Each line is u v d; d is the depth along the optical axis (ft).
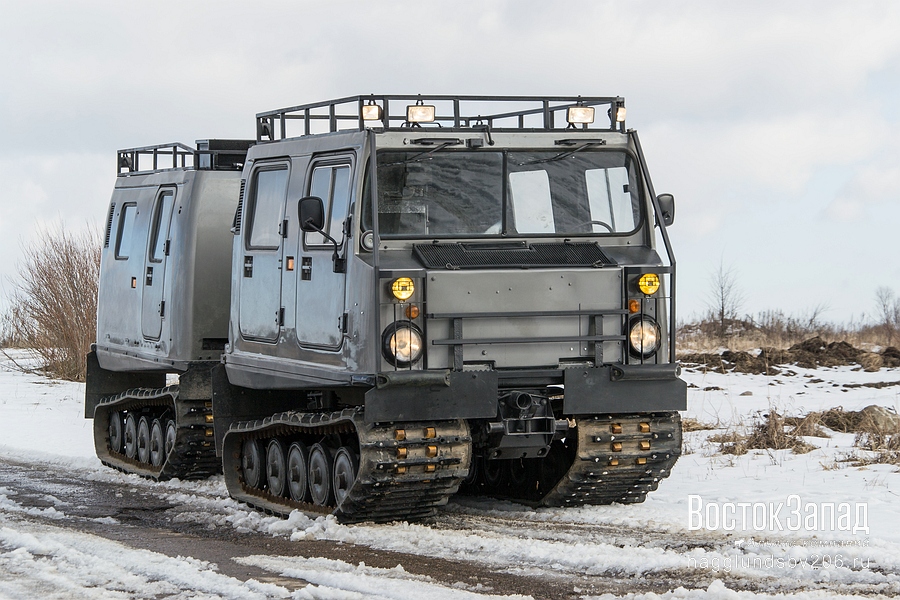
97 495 53.98
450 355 41.68
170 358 58.23
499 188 44.24
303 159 47.01
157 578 35.47
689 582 33.30
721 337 145.79
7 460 66.28
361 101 43.70
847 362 113.19
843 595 31.17
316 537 41.50
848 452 58.08
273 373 47.73
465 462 41.55
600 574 34.65
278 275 48.06
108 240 68.33
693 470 54.54
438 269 41.37
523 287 42.27
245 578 35.24
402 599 31.94
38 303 126.52
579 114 45.44
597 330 43.16
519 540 39.11
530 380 42.68
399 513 43.16
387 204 42.91
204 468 58.44
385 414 40.19
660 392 43.37
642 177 45.98
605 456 43.73
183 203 57.98
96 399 68.08
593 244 44.91
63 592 33.83
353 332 41.96
